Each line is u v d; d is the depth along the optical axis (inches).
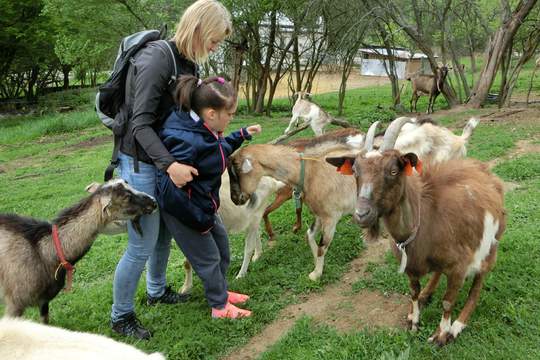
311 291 186.5
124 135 144.5
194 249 157.3
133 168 146.9
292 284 191.3
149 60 134.8
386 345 141.4
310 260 211.0
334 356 139.1
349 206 197.8
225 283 168.2
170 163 134.5
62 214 155.4
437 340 141.9
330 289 187.5
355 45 694.5
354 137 210.7
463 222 134.7
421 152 228.2
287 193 235.0
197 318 167.8
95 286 205.9
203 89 137.6
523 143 374.9
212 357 148.3
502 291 160.7
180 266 215.9
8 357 71.2
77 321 173.0
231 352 153.0
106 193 147.9
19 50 1007.6
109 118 148.3
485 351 133.8
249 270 207.0
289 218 263.4
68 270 155.1
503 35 643.5
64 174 466.0
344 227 237.0
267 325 166.6
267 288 186.1
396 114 662.5
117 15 700.7
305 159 191.0
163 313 173.9
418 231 134.6
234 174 182.1
